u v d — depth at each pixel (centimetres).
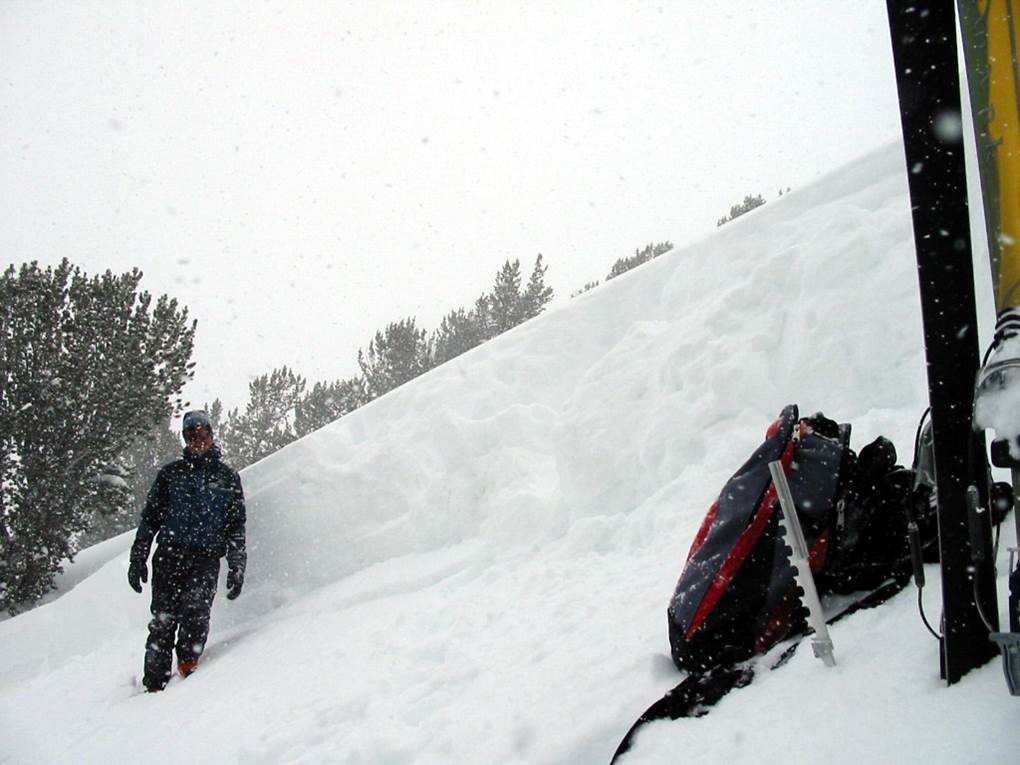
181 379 1435
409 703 284
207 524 462
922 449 214
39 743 397
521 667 277
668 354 465
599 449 448
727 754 167
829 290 426
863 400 388
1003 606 166
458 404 570
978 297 357
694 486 395
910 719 147
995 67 138
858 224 443
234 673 411
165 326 1425
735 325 455
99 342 1370
